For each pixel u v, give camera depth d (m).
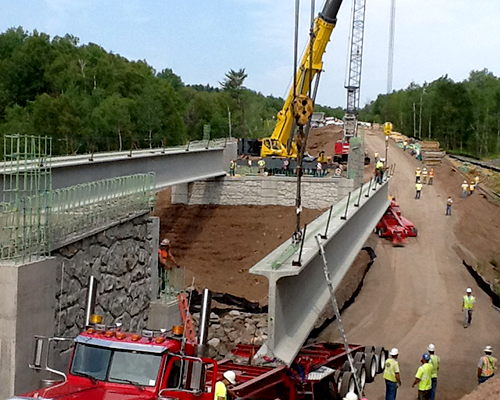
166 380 11.51
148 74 106.62
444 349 26.31
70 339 12.09
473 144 134.75
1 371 15.41
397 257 40.12
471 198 58.09
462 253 41.47
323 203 50.38
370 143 95.06
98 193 21.05
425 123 146.62
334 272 25.00
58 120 75.19
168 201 54.53
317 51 47.69
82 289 19.22
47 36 112.19
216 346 26.02
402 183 64.69
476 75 177.50
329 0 46.84
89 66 106.62
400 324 29.39
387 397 19.89
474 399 17.05
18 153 17.05
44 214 17.58
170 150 44.44
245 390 15.06
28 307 15.88
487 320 30.14
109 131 80.62
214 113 121.69
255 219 49.56
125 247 22.23
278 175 53.75
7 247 16.62
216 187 52.44
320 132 106.69
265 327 28.48
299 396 18.08
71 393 11.00
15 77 102.00
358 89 76.62
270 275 17.14
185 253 45.62
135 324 22.95
